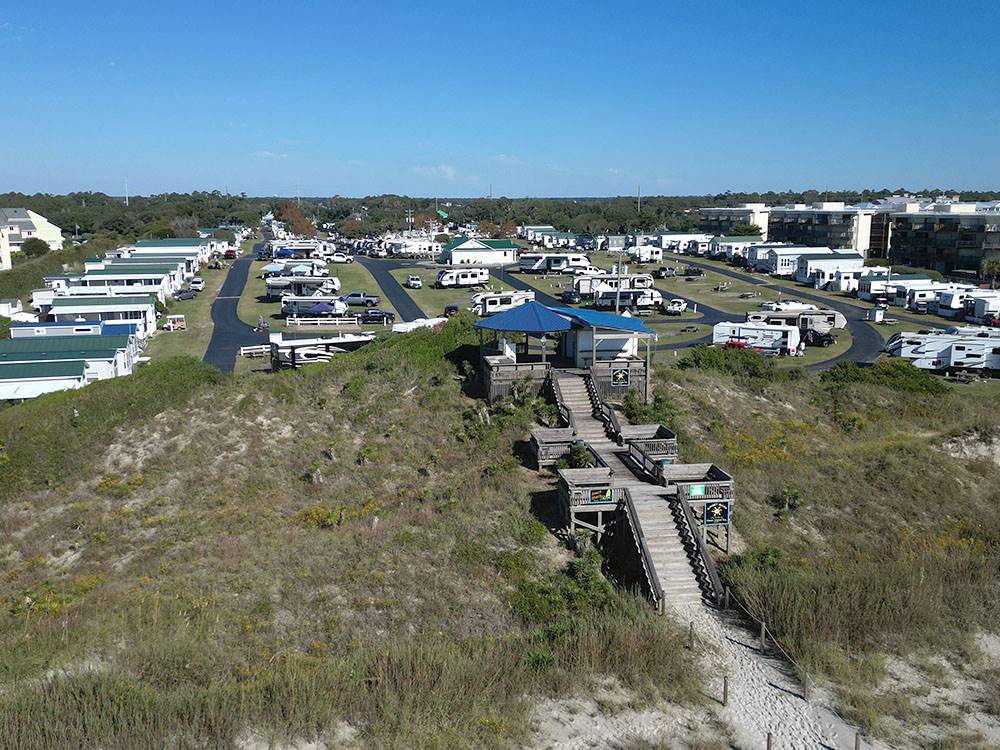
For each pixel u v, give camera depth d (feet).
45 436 108.99
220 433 111.04
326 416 116.57
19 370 154.40
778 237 499.92
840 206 496.64
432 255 429.79
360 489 98.12
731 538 86.84
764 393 134.82
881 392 144.97
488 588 74.95
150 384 125.39
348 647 65.31
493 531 84.17
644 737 55.06
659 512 82.94
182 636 65.77
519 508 88.63
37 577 80.18
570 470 86.43
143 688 57.82
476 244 389.19
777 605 71.36
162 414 115.96
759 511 93.91
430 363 133.39
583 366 123.24
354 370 131.23
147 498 96.12
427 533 84.23
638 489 86.84
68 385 153.07
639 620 68.69
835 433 124.16
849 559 85.66
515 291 279.90
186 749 52.03
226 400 119.65
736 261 403.34
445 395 120.37
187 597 72.74
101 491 98.02
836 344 219.20
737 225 500.74
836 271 324.60
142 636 66.28
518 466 98.99
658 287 323.37
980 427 124.57
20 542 87.40
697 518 84.07
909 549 88.43
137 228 597.11
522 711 57.26
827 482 102.99
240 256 430.61
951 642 68.85
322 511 91.09
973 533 94.63
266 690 58.03
